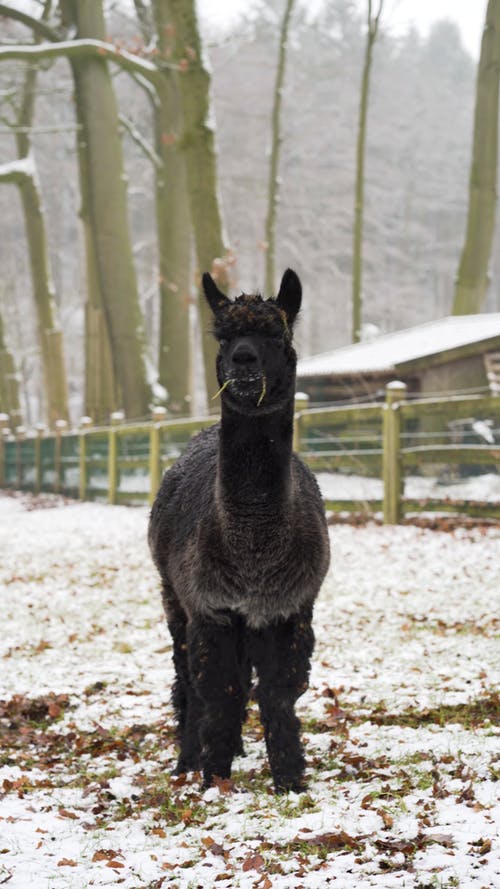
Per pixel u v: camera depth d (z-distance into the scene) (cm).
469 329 2234
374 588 984
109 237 2725
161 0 2711
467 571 1020
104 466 2206
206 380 2058
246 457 456
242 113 6172
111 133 2741
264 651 484
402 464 1365
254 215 6662
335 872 375
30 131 3002
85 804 487
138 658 778
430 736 543
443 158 7781
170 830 443
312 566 473
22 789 503
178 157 2914
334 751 539
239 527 459
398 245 7469
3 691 689
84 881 382
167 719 623
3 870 394
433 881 357
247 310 459
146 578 1139
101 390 3350
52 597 1053
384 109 7462
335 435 1603
